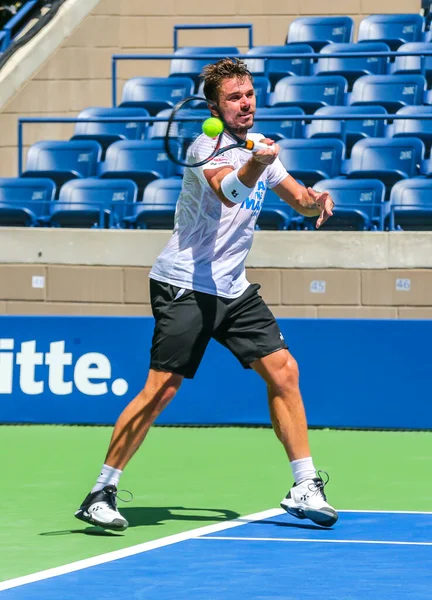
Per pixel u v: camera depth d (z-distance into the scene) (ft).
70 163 93.61
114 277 76.69
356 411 66.54
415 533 37.88
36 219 85.56
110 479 38.22
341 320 66.44
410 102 98.73
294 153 87.92
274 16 110.32
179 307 38.32
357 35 110.63
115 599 28.89
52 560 33.96
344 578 31.22
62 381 68.54
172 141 86.07
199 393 68.13
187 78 103.30
